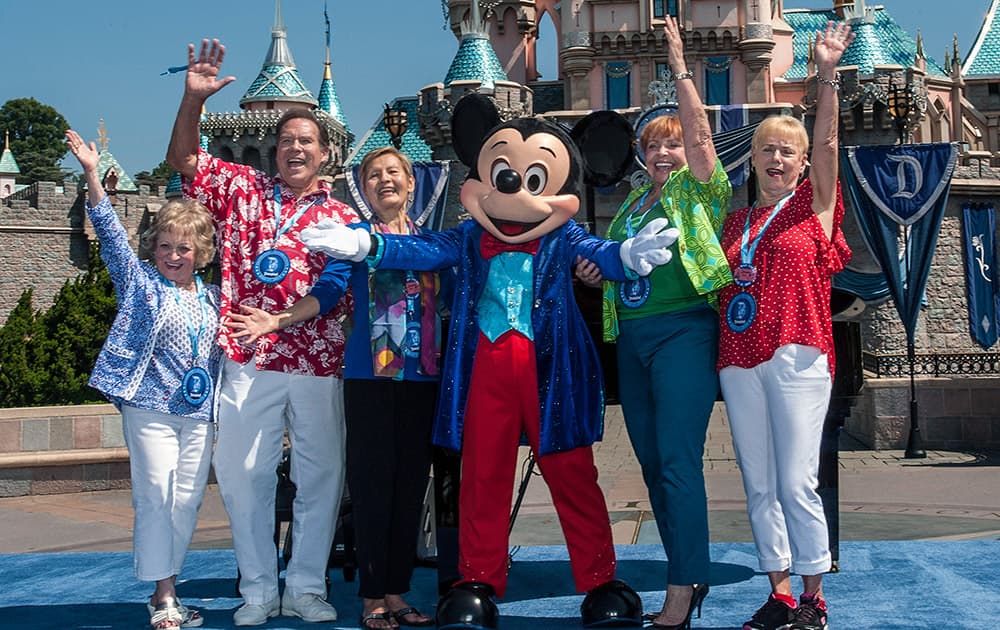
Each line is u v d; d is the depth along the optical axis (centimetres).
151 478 441
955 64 5022
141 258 465
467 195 450
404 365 444
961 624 433
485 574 440
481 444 438
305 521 463
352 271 456
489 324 440
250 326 429
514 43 4888
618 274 427
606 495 1409
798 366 398
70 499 1443
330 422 461
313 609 459
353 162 4609
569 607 493
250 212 469
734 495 1399
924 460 1945
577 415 440
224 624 460
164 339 443
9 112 11169
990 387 2092
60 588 563
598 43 4144
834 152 405
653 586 539
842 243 423
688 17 4131
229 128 4594
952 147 2662
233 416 449
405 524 450
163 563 440
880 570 551
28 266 5175
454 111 479
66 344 1941
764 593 513
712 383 430
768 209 423
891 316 3403
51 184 5247
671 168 451
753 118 3581
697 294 430
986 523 1140
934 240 2631
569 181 448
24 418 1479
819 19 5200
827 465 550
